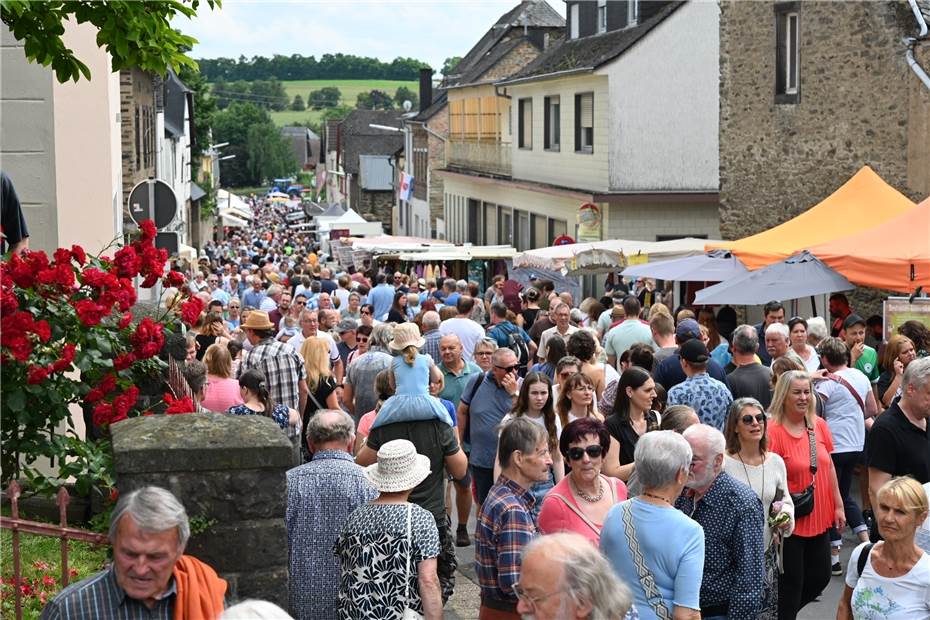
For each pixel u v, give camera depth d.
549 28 55.16
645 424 9.05
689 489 6.73
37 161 13.68
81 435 12.14
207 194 79.81
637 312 14.95
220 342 14.05
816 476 8.45
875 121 20.92
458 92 55.97
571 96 36.03
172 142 54.06
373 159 89.81
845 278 15.67
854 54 21.22
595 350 11.62
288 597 6.14
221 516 5.84
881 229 16.08
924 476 8.53
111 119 15.05
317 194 148.00
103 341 7.27
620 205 32.81
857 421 10.83
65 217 13.78
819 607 9.68
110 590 4.71
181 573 4.80
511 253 35.44
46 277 7.10
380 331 14.00
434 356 14.77
